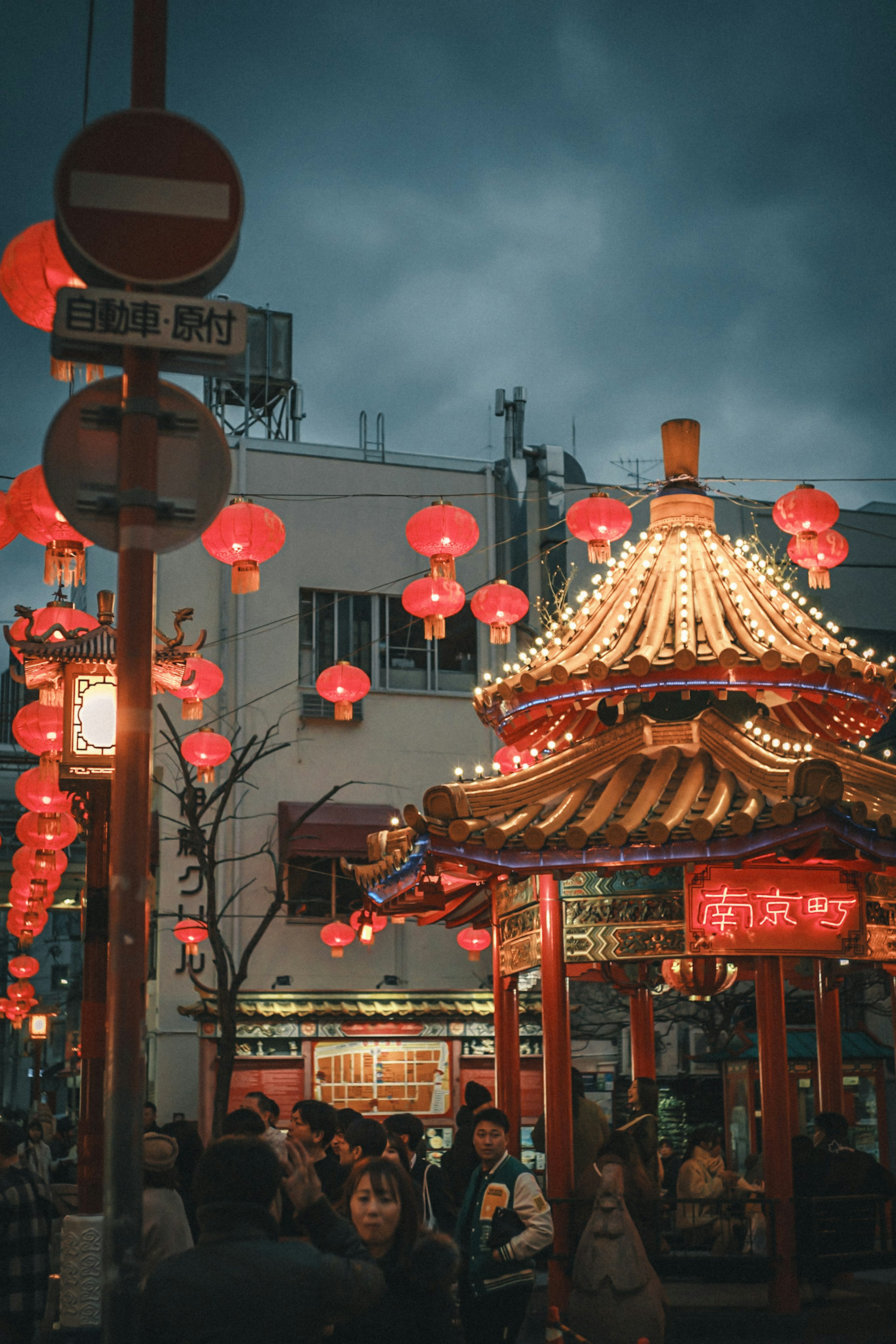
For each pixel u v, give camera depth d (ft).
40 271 23.30
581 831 35.22
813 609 44.65
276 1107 33.88
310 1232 16.92
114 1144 15.76
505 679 41.29
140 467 18.10
